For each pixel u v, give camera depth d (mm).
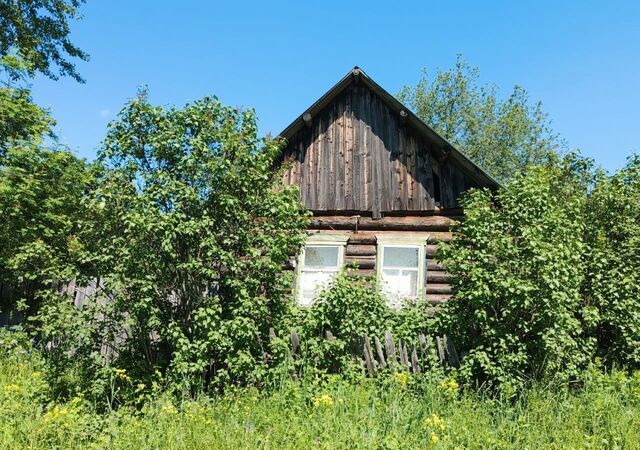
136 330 8719
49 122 14266
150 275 8438
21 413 6934
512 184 9906
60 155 13461
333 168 14539
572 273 9156
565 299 8797
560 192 12023
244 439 6332
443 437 6484
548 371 8711
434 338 9656
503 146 37312
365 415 7000
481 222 9453
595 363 9500
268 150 9719
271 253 9141
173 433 6438
